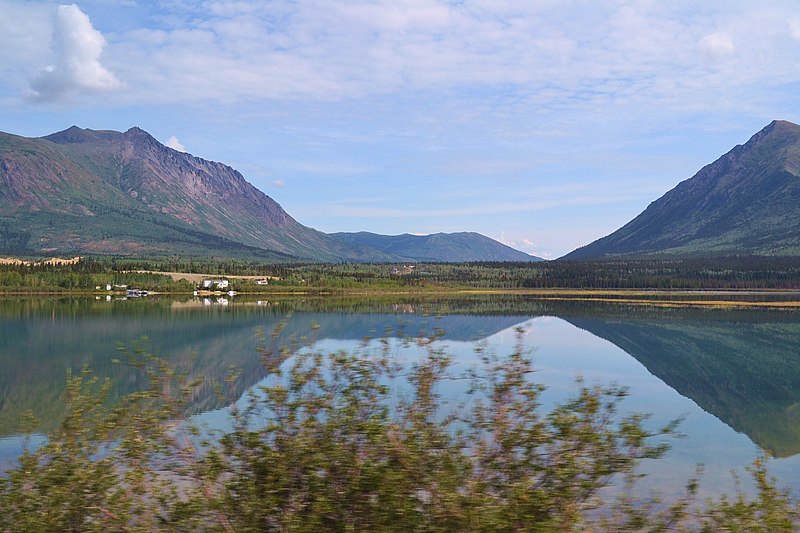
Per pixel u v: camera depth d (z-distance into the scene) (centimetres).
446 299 19238
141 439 1064
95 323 10662
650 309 14412
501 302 17475
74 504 1030
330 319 11075
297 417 991
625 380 5541
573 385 4844
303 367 1053
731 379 5916
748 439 3606
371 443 952
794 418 4250
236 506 962
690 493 1118
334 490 934
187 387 1159
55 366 6097
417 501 930
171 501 1020
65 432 1105
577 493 941
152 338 8444
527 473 957
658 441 3064
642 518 1030
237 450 980
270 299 18912
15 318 11462
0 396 4609
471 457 968
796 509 1122
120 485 1054
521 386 1042
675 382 5616
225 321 11056
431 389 1032
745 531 1016
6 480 1059
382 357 1080
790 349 8025
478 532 890
